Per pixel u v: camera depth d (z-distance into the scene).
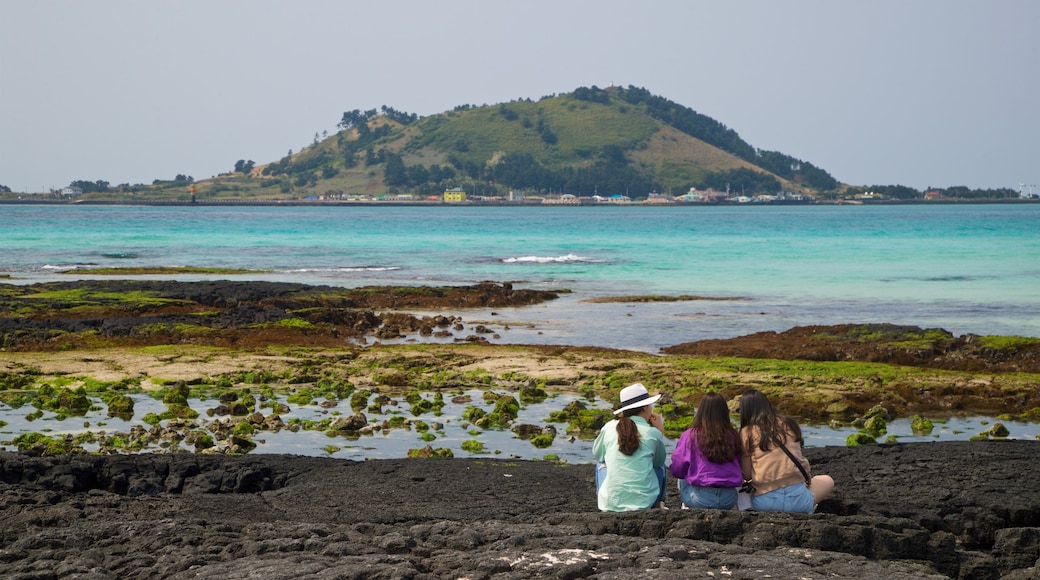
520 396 20.77
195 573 7.83
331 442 16.25
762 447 9.42
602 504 9.77
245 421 17.44
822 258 66.69
